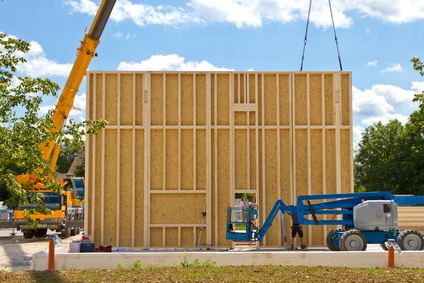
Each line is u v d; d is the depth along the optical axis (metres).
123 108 14.65
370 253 9.05
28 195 8.89
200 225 14.26
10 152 8.22
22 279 7.80
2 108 8.75
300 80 14.75
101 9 14.38
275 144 14.59
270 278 7.50
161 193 14.38
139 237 14.27
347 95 14.76
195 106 14.58
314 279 7.40
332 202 12.48
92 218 14.21
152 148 14.57
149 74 14.62
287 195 14.45
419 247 11.49
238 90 14.63
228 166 14.55
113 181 14.48
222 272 8.09
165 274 7.94
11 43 9.12
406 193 37.12
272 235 14.27
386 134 41.84
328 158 14.56
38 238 19.56
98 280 7.56
